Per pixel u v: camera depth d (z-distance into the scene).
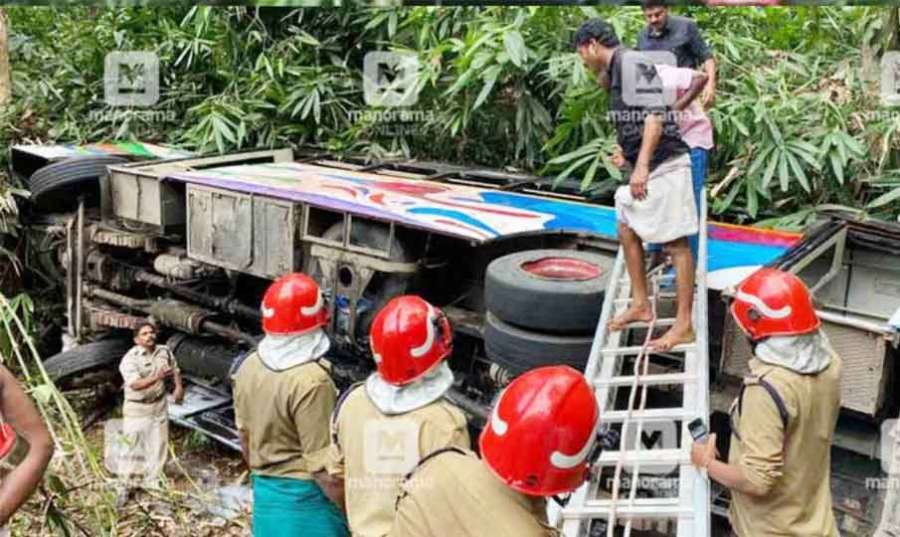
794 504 2.59
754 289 2.60
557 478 1.68
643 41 3.56
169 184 5.51
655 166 3.25
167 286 5.81
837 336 3.42
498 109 6.57
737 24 6.33
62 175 5.90
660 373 3.73
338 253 4.60
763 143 5.20
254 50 7.79
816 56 6.15
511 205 4.79
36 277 6.98
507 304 3.75
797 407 2.52
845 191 5.42
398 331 2.38
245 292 5.59
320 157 6.67
